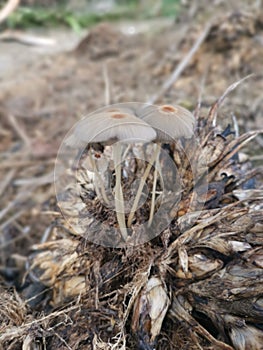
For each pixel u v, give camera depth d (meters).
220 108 0.28
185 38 0.56
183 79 0.49
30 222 0.37
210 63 0.50
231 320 0.22
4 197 0.41
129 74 0.56
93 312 0.23
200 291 0.22
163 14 0.92
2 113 0.52
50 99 0.54
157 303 0.22
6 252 0.34
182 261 0.22
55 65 0.63
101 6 0.99
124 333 0.22
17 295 0.25
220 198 0.24
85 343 0.23
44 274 0.25
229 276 0.22
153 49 0.61
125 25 0.83
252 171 0.25
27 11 0.83
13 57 0.69
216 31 0.50
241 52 0.49
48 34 0.81
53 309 0.24
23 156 0.46
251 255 0.22
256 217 0.22
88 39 0.67
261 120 0.39
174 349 0.22
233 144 0.24
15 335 0.22
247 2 0.53
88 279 0.23
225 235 0.22
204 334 0.22
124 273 0.23
